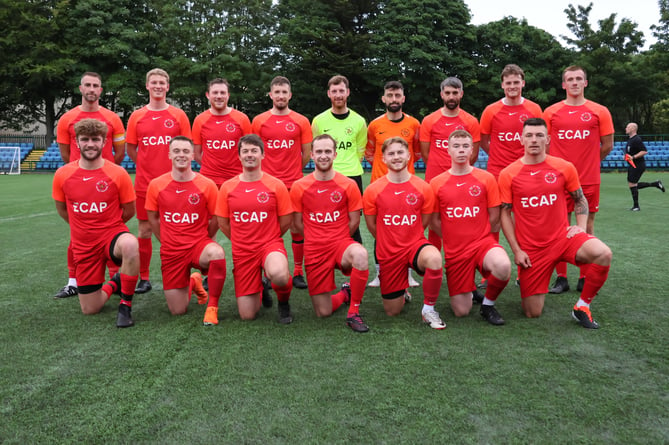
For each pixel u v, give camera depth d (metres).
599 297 3.56
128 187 3.37
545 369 2.35
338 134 4.43
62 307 3.44
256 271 3.21
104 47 25.94
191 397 2.07
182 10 27.95
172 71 26.89
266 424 1.85
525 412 1.94
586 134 4.09
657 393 2.10
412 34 27.11
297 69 28.39
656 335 2.80
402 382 2.21
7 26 26.12
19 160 24.19
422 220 3.33
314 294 3.25
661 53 33.03
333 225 3.28
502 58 28.88
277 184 3.31
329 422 1.86
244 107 30.33
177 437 1.77
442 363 2.43
